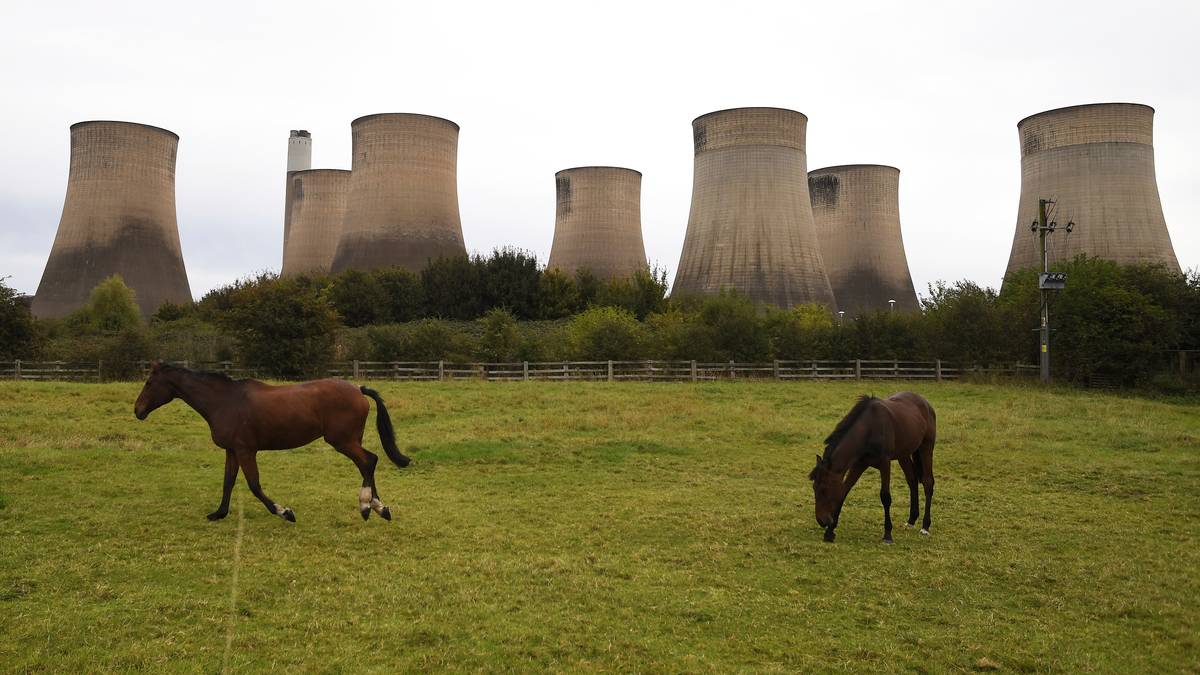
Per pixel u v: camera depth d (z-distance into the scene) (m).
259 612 5.88
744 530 8.61
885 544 8.16
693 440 14.81
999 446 14.59
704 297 50.75
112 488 9.66
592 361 30.69
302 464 11.95
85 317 48.12
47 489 9.49
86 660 4.99
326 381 8.77
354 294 47.94
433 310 48.28
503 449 13.48
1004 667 5.30
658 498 10.14
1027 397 24.08
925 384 28.83
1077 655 5.48
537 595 6.41
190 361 29.86
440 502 9.71
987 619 6.11
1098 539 8.45
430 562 7.21
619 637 5.62
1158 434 15.66
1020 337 31.58
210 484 10.16
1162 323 29.23
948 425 17.22
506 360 31.23
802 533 8.54
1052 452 14.09
